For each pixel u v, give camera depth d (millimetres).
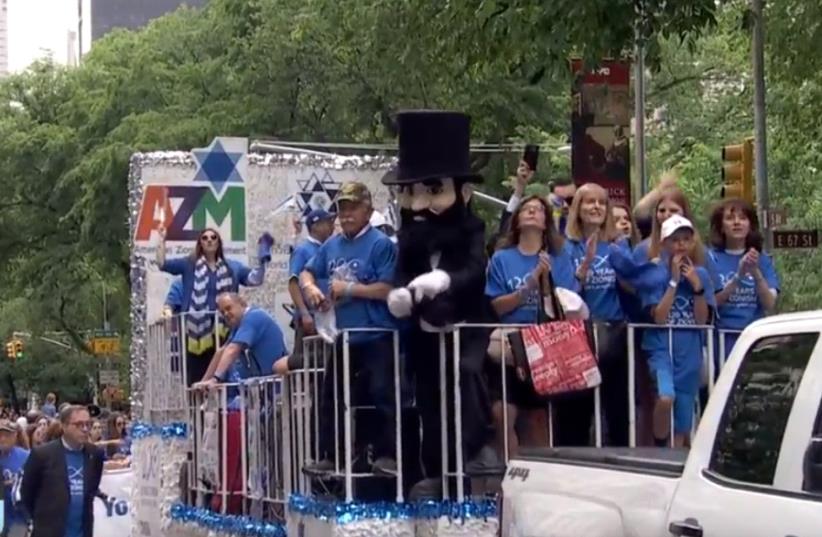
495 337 9773
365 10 20562
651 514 6957
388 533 9453
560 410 9898
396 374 9625
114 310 61344
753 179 19344
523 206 10000
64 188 44625
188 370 14648
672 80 34750
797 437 6164
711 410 6805
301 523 10164
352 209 10188
